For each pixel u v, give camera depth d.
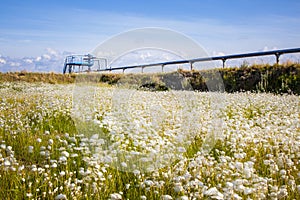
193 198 3.41
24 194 3.66
